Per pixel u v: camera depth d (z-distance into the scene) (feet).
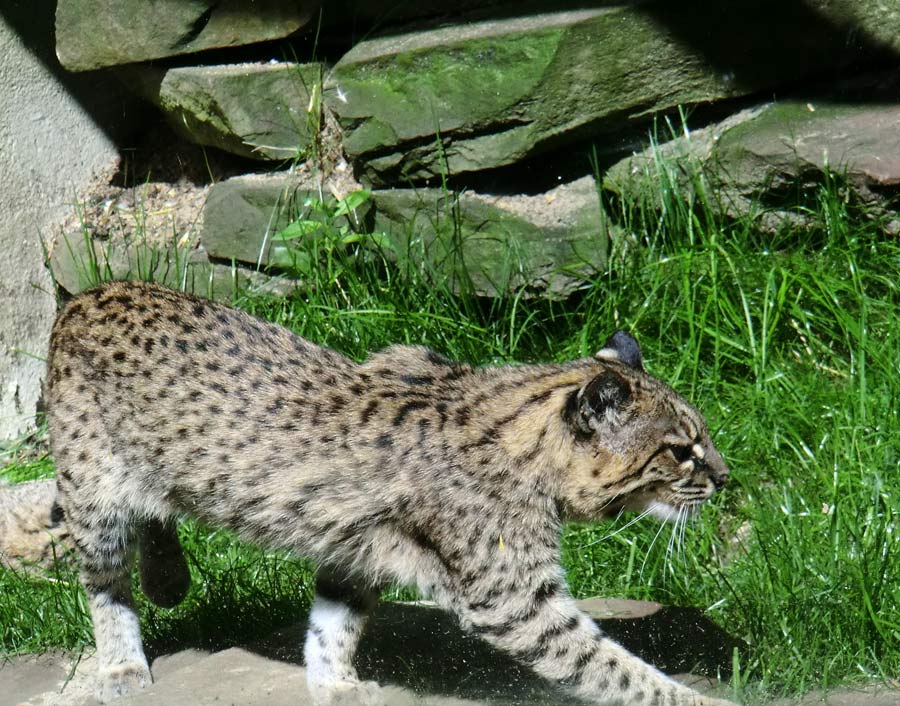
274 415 22.38
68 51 35.37
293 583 27.04
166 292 24.63
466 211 32.19
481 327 32.19
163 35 34.88
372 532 21.94
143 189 37.96
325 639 22.82
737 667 21.52
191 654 25.57
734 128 32.07
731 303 30.89
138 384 23.24
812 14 31.94
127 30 34.96
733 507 28.32
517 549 21.34
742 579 25.63
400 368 22.95
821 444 27.66
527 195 32.81
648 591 26.48
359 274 33.30
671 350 31.04
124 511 23.85
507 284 31.94
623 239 32.27
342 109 32.78
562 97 31.50
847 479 26.53
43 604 27.04
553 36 30.94
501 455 21.48
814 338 30.09
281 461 22.17
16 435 36.58
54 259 36.76
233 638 26.09
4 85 35.55
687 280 30.42
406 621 25.80
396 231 33.12
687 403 22.49
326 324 31.89
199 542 28.99
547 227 31.78
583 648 21.22
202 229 35.12
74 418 23.93
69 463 24.03
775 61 32.22
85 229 35.35
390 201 32.99
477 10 33.76
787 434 28.55
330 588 22.94
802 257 30.78
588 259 31.71
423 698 22.45
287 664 23.73
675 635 24.22
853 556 24.70
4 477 34.45
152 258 34.94
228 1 34.53
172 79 35.53
